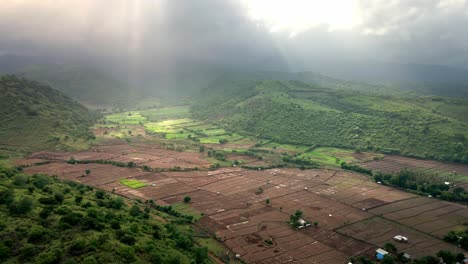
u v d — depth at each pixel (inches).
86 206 5226.4
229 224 6294.3
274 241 5644.7
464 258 5132.9
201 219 6496.1
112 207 5772.6
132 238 4210.1
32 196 5036.9
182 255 4453.7
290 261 5017.2
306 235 5900.6
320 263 4975.4
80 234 4050.2
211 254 5128.0
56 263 3440.0
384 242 5689.0
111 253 3764.8
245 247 5418.3
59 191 5802.2
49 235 3907.5
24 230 3902.6
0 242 3592.5
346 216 6796.3
